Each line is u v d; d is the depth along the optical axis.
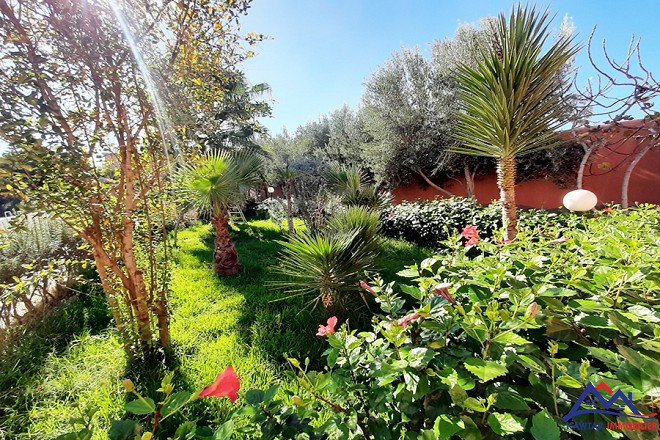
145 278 2.24
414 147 7.80
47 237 2.91
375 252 3.04
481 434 0.64
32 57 1.44
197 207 4.16
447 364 0.77
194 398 0.66
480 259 1.41
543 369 0.67
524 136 2.37
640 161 5.58
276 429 0.77
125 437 0.62
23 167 1.37
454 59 6.73
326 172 6.68
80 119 1.71
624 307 0.92
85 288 3.39
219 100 2.39
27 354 2.12
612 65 2.61
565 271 1.19
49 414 1.59
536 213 3.87
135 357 1.99
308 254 2.38
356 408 0.89
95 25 1.55
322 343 2.15
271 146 8.61
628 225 1.74
